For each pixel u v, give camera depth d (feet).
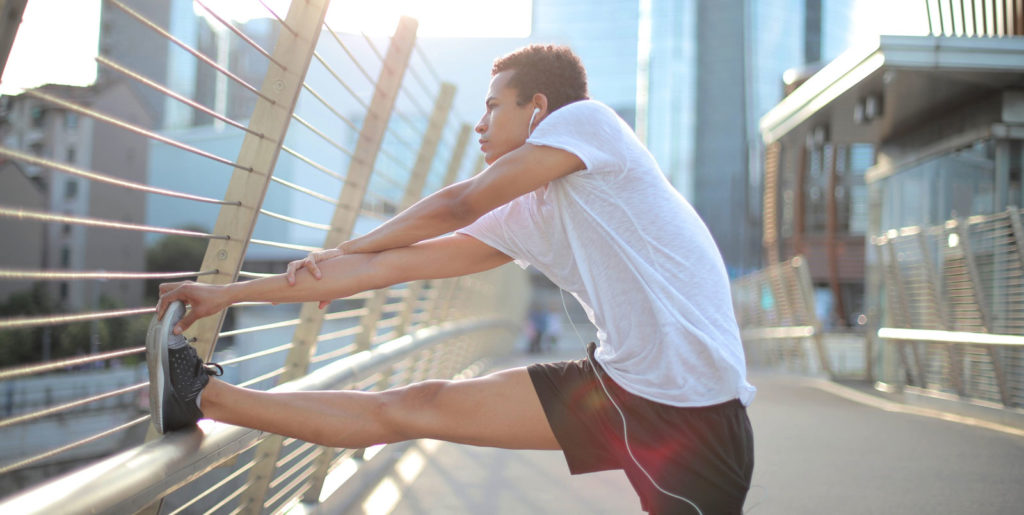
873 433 20.08
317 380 8.98
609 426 5.85
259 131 6.97
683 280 5.70
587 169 5.69
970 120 26.23
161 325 5.60
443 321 21.63
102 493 4.49
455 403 6.21
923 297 27.89
